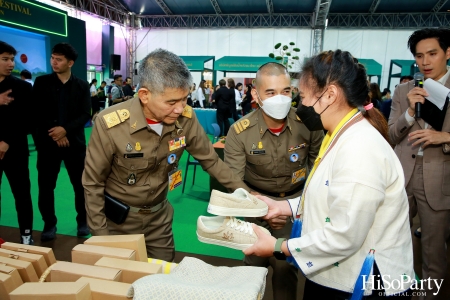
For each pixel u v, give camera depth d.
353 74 0.86
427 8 12.40
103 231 1.29
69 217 3.21
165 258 1.55
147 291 0.71
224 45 14.26
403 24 12.85
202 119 9.18
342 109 0.90
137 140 1.28
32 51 8.49
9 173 2.38
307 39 13.48
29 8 8.00
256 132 1.60
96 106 9.41
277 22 13.84
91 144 1.28
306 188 0.97
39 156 2.56
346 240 0.78
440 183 1.64
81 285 0.77
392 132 1.81
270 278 2.22
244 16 14.02
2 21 7.24
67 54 2.45
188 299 0.71
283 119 1.57
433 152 1.65
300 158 1.63
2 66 2.23
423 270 1.77
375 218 0.86
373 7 12.39
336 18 13.23
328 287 0.92
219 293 0.71
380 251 0.86
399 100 1.88
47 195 2.64
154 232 1.50
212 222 1.14
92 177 1.29
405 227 0.89
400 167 0.88
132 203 1.39
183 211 3.48
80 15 12.60
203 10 14.05
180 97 1.10
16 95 2.34
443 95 1.50
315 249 0.83
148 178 1.37
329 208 0.85
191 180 4.63
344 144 0.84
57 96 2.51
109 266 0.90
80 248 1.00
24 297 0.75
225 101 7.68
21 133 2.39
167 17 14.79
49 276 0.93
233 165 1.63
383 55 13.03
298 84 0.96
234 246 1.01
